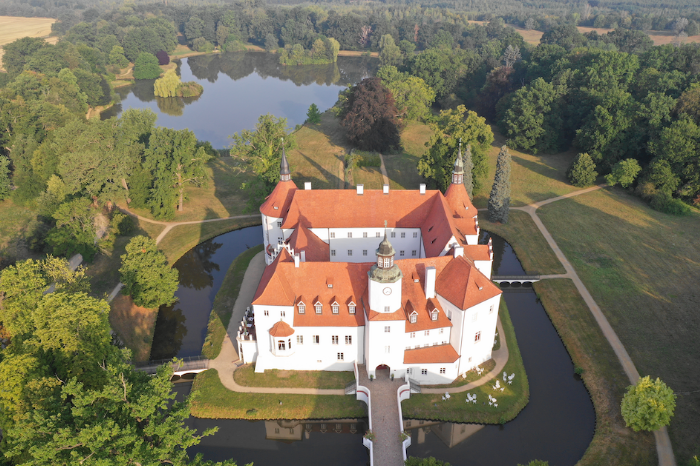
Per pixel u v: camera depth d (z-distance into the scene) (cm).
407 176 13112
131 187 10988
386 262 5741
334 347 6406
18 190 10956
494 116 17662
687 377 6400
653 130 11675
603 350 6969
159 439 4475
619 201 11394
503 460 5538
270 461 5616
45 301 5422
